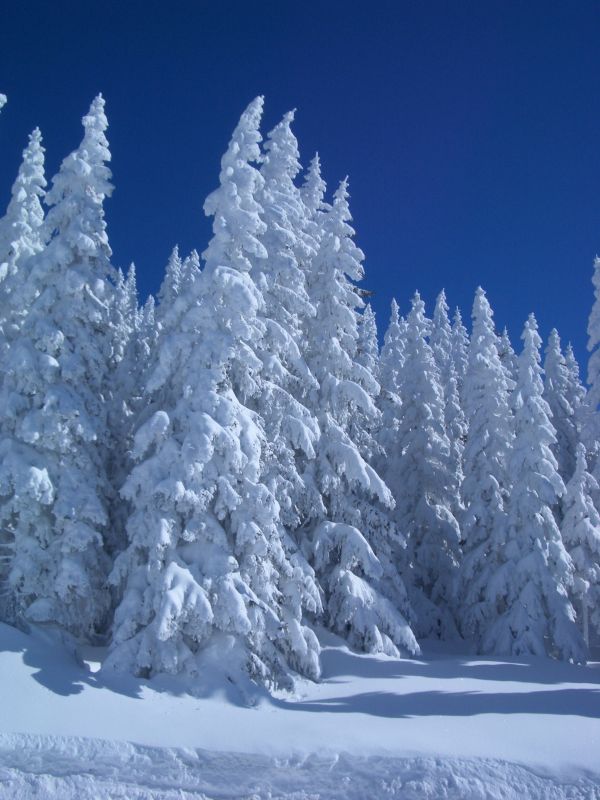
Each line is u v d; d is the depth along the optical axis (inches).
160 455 681.0
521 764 506.9
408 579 1190.3
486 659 930.1
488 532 1162.6
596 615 1168.8
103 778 509.4
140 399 949.2
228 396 717.3
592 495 1277.1
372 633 848.3
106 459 840.3
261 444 743.1
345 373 959.6
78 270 770.2
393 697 692.1
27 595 716.7
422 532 1241.4
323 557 872.9
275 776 509.0
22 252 895.1
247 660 653.9
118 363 992.2
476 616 1082.1
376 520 934.4
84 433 725.3
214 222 743.7
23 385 735.1
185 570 650.2
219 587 654.5
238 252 746.2
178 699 608.1
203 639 672.4
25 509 716.0
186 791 506.0
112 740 530.0
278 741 536.4
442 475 1259.8
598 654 1263.5
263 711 612.7
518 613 1024.2
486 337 1264.8
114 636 653.9
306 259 999.6
